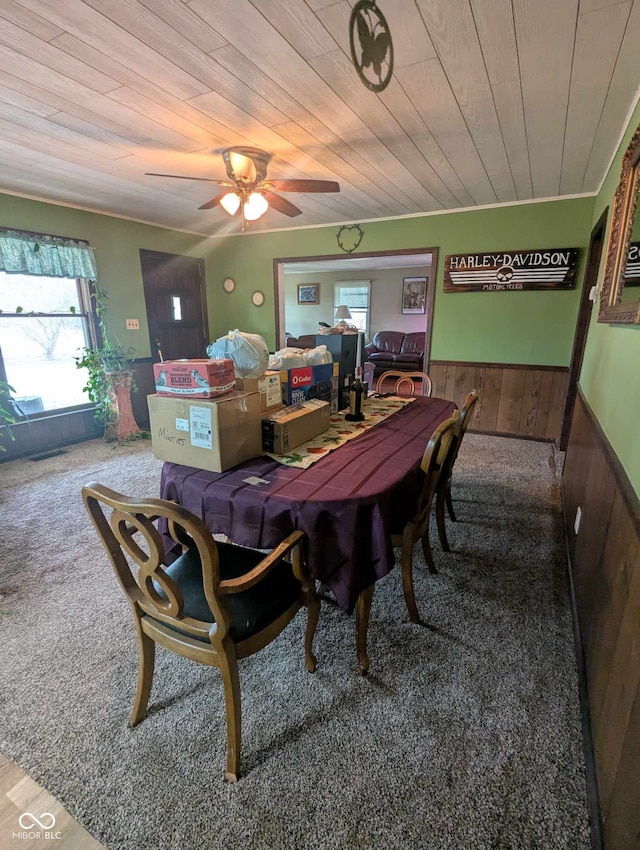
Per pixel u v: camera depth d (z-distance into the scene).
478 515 2.75
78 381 4.44
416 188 3.62
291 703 1.43
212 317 5.92
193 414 1.47
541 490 3.12
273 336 5.66
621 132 2.44
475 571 2.16
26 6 1.43
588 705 1.32
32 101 2.13
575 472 2.46
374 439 1.91
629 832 0.84
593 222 3.78
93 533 2.57
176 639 1.21
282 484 1.42
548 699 1.44
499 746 1.28
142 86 1.98
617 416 1.59
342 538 1.33
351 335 2.54
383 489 1.38
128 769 1.22
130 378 4.48
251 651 1.21
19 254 3.69
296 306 11.00
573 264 3.91
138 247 4.81
